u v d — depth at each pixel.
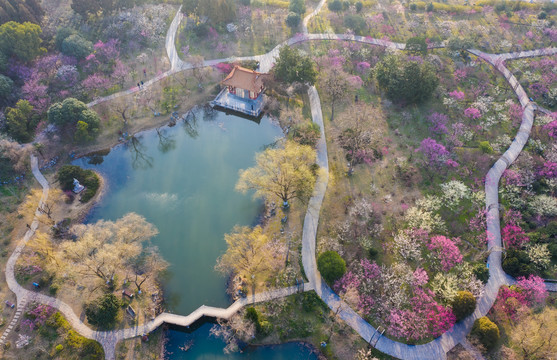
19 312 53.28
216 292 56.78
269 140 79.69
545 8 105.94
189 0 101.44
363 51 91.56
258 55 97.69
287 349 51.00
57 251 59.59
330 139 75.94
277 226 63.50
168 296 56.34
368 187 67.50
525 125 76.50
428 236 60.06
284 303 53.91
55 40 93.38
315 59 93.25
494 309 52.03
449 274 54.56
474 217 61.91
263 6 113.31
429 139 71.06
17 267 58.03
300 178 59.94
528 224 59.88
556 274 55.50
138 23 99.56
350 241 59.84
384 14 108.69
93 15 107.12
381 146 73.88
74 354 49.00
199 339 52.66
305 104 84.19
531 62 90.81
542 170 66.38
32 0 98.56
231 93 87.62
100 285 55.41
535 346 46.59
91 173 72.06
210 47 99.44
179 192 70.25
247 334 49.78
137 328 52.16
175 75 91.75
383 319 51.88
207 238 63.44
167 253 61.53
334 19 107.12
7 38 83.31
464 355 47.47
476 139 74.44
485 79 86.56
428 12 109.00
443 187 64.88
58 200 67.31
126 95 86.56
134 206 68.06
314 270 57.16
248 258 56.28
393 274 54.59
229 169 74.38
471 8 107.56
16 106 79.38
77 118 75.75
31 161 73.31
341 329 51.22
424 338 50.16
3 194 67.69
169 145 79.25
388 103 81.06
